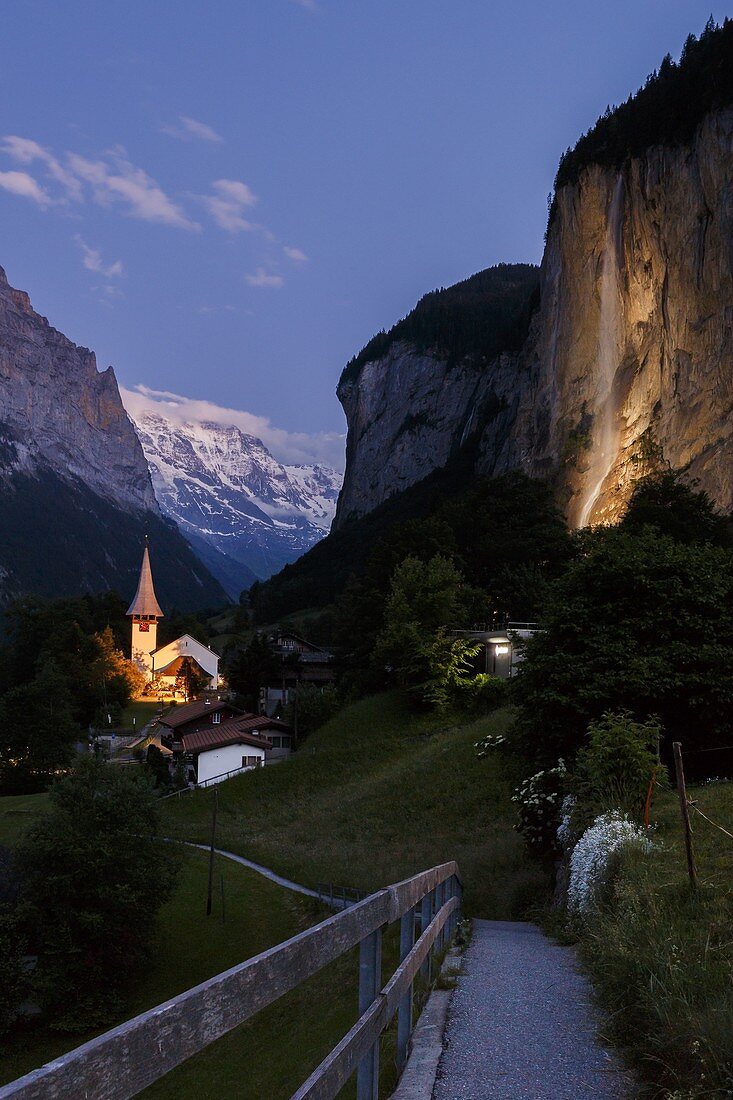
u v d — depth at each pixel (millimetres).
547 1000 7602
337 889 33312
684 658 23672
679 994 5684
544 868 22734
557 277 139125
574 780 18406
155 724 107188
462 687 60562
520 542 86000
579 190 128625
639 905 8609
